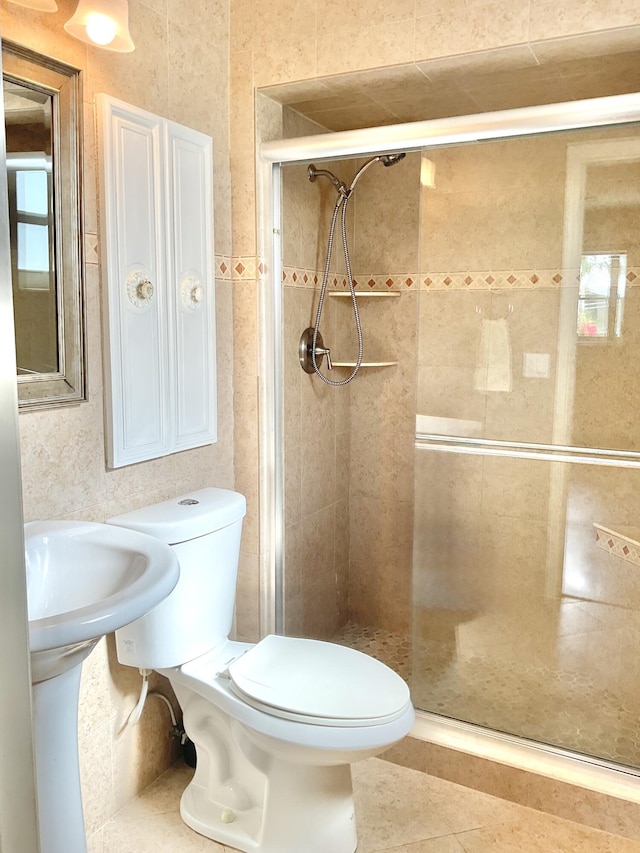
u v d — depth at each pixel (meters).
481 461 2.38
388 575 2.91
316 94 2.22
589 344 2.21
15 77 1.46
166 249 1.91
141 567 1.35
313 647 1.91
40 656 1.09
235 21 2.16
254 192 2.20
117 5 1.52
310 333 2.51
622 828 1.90
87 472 1.73
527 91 2.24
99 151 1.68
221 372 2.24
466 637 2.41
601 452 2.20
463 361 2.41
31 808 0.54
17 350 1.52
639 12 1.71
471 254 2.36
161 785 2.07
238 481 2.35
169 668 1.83
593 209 2.13
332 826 1.77
